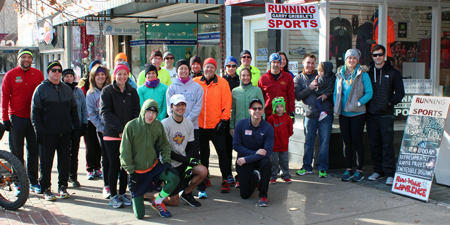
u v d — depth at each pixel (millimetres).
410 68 7711
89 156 6414
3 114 5500
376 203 5117
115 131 4941
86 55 17844
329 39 7027
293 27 6367
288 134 6094
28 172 5695
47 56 22328
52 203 5188
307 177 6402
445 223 4441
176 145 5004
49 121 5160
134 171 4594
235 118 6000
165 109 6043
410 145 5504
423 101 5492
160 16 13109
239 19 9680
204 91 5730
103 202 5258
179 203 5219
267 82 6258
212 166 7316
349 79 6031
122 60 7250
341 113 6211
